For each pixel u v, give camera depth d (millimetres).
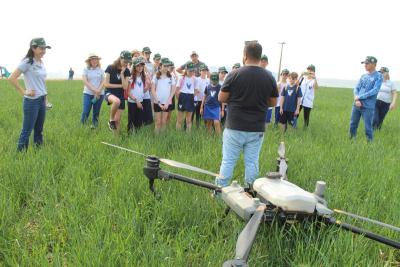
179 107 10688
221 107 11398
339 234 4020
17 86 7305
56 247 3820
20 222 4383
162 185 5438
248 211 3629
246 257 2871
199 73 11789
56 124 10469
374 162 7418
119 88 9328
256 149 5664
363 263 3777
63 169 6215
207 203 4961
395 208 4953
